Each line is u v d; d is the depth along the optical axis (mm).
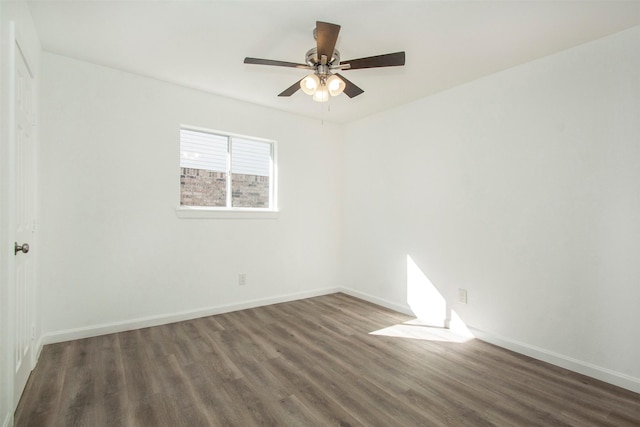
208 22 2102
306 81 2109
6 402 1509
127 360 2365
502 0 1829
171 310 3160
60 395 1915
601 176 2207
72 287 2676
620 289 2125
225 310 3496
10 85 1518
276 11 1972
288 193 3980
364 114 4031
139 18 2068
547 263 2469
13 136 1527
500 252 2754
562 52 2398
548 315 2457
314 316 3455
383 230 3873
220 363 2359
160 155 3080
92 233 2758
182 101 3193
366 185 4117
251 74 2900
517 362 2447
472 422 1738
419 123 3461
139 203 2977
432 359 2486
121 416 1742
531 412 1834
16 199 1741
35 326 2277
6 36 1493
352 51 2434
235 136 3613
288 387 2059
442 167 3225
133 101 2934
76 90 2676
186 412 1789
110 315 2850
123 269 2904
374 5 1893
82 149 2707
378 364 2393
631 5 1855
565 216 2377
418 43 2311
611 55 2170
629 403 1930
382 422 1729
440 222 3240
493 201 2803
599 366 2205
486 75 2848
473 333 2928
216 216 3428
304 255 4137
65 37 2322
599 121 2219
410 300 3527
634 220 2072
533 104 2553
